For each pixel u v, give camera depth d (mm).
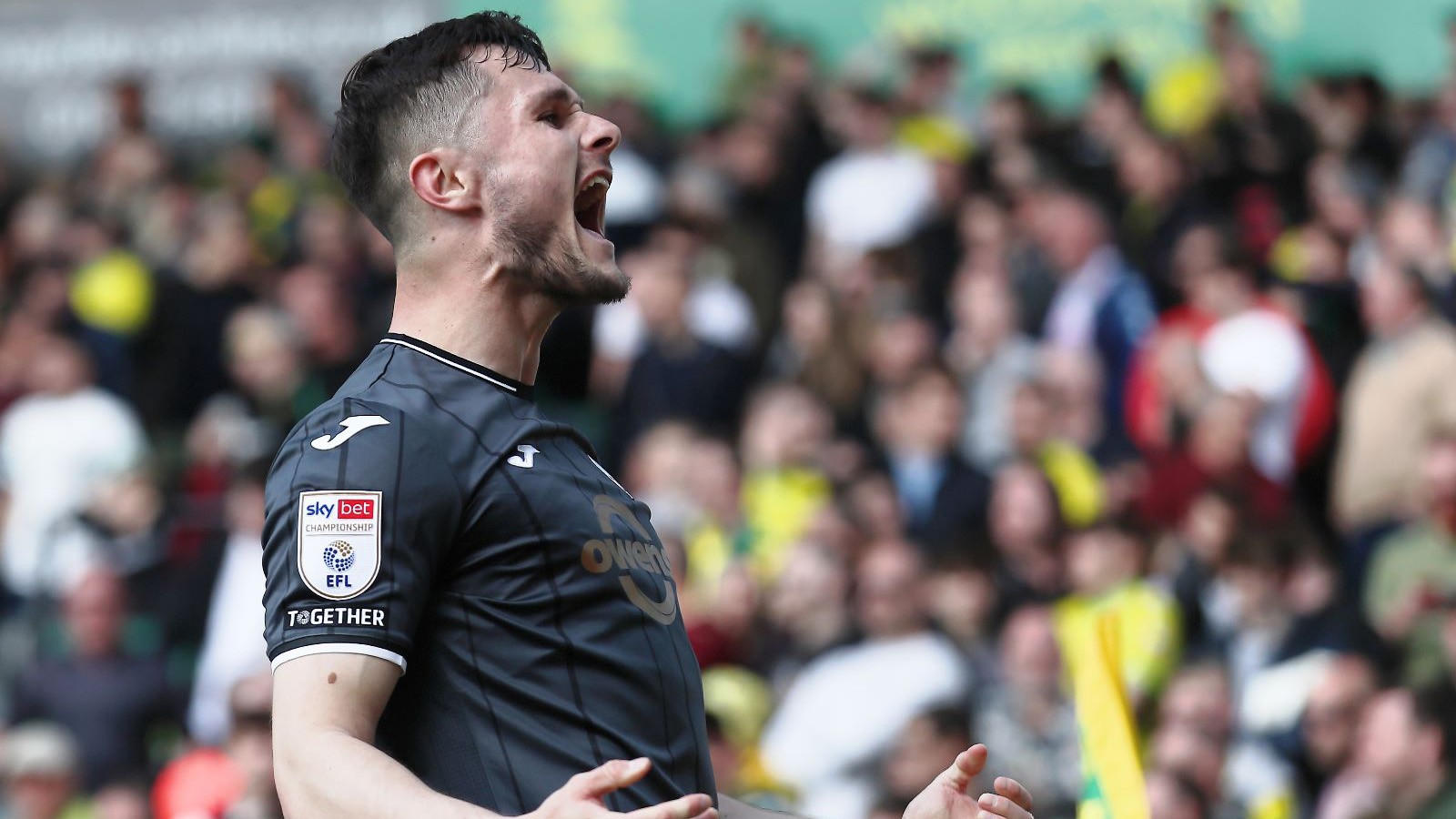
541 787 2793
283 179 15109
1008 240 12133
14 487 12945
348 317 13172
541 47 3244
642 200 13555
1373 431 10523
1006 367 11367
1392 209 11469
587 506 2961
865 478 10383
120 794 9406
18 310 14117
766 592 9703
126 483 11359
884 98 13523
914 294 12094
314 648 2684
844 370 11617
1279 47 13477
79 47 16172
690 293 12305
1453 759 7938
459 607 2842
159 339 13586
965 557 9367
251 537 10664
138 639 10617
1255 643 8938
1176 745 8117
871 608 9078
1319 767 8359
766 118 13609
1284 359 10766
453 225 3064
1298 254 11836
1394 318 10727
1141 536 9492
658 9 14805
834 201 12891
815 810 8648
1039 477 9883
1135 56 13578
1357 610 8953
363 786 2518
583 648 2867
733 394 12125
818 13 14477
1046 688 8664
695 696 3047
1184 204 11922
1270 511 9695
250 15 15875
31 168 16188
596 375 12664
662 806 2371
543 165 3068
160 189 15406
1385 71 13344
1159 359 10828
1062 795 8453
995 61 13930
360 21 15648
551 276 3057
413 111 3098
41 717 10328
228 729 9773
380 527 2748
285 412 12609
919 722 8094
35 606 11109
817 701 8867
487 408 2975
